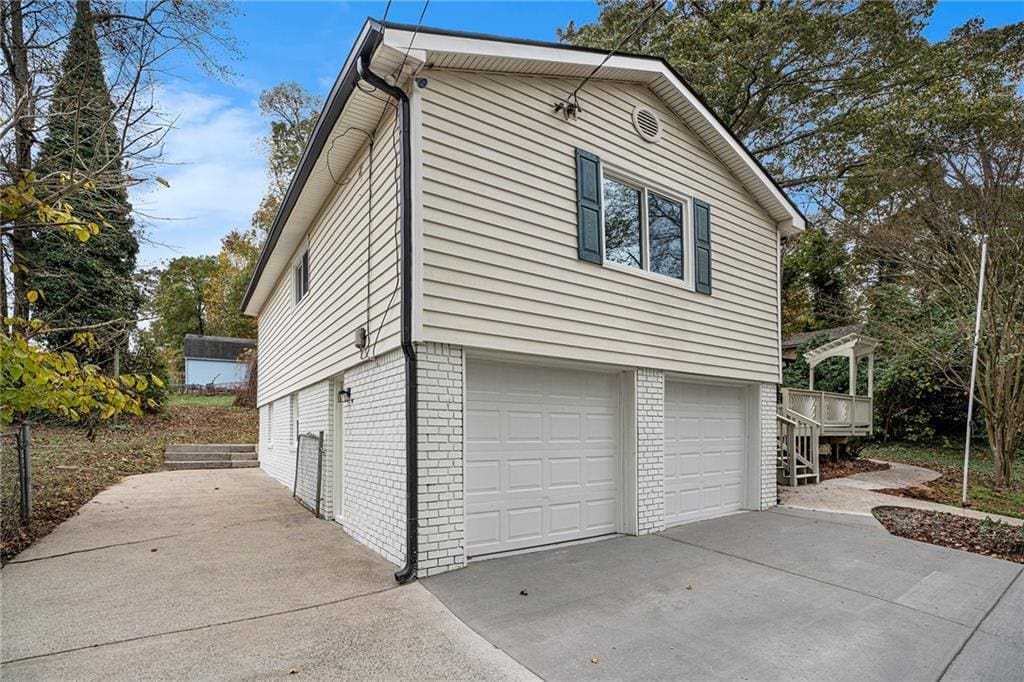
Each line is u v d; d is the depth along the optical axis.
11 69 6.08
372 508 5.72
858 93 15.84
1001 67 15.01
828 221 18.00
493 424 5.69
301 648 3.47
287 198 7.97
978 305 8.70
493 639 3.62
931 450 14.40
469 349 5.25
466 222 5.24
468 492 5.46
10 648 3.42
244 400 21.42
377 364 5.73
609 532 6.57
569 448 6.30
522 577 4.86
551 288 5.82
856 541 6.19
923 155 13.73
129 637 3.59
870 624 3.98
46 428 13.22
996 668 3.39
